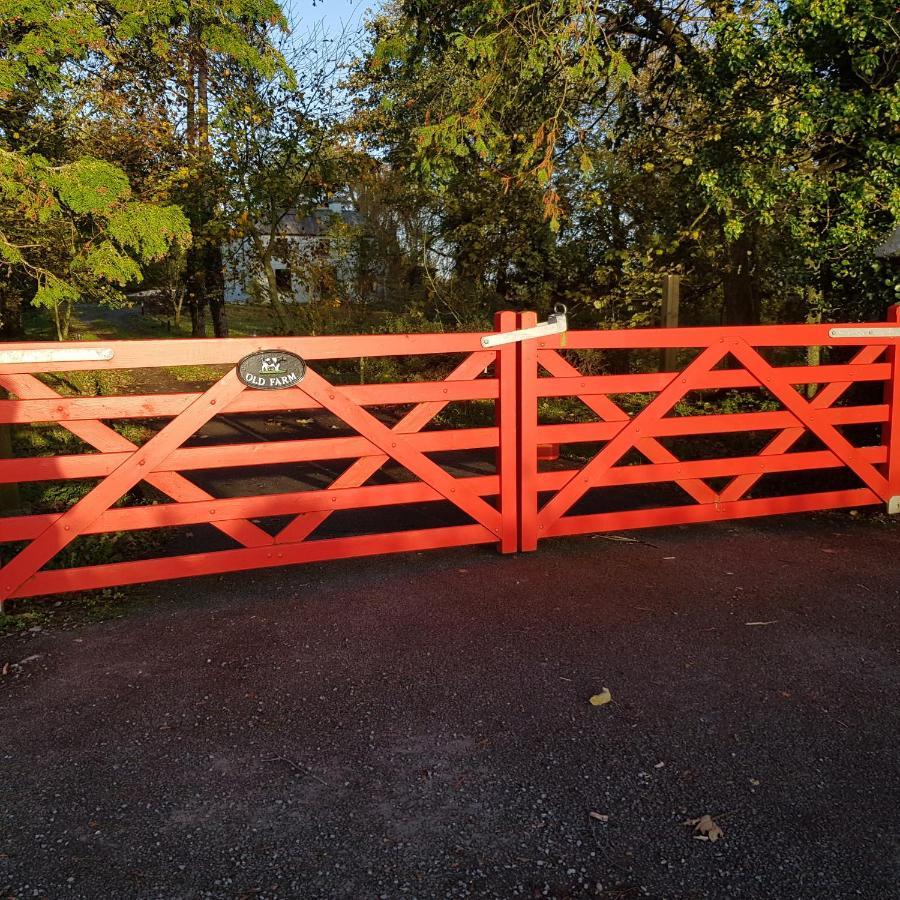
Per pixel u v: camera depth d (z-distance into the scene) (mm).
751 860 2330
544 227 12938
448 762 2842
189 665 3627
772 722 3096
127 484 4387
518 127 9094
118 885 2254
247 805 2613
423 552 5203
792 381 5613
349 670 3553
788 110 6625
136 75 12727
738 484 5609
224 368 18781
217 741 2998
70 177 7566
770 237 10227
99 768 2832
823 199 6824
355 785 2713
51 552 4273
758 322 11492
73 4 7414
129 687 3428
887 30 6039
